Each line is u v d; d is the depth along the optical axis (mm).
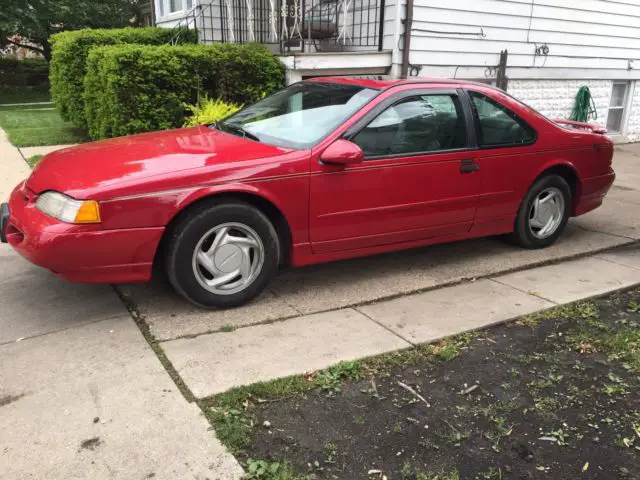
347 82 4750
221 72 7832
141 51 7266
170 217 3555
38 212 3520
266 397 3010
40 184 3682
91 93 8664
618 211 7086
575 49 11438
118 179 3465
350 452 2652
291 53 8172
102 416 2768
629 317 4148
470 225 4906
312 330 3732
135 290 4215
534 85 11180
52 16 22391
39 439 2596
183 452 2555
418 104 4461
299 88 5055
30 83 25797
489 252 5422
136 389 2990
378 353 3480
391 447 2701
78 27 23469
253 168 3758
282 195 3875
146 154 3914
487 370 3393
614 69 12266
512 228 5281
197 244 3693
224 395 2977
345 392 3105
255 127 4578
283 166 3846
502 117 4938
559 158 5273
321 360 3365
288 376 3180
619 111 13109
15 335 3516
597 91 12227
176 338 3549
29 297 4051
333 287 4480
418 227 4574
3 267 4566
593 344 3730
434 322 3926
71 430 2662
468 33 9828
